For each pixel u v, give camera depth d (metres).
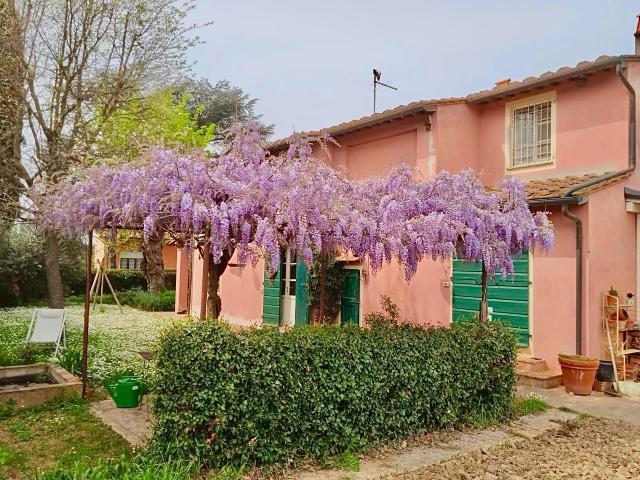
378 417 5.92
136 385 7.16
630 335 9.67
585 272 9.39
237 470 5.01
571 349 9.47
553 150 11.30
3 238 19.47
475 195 7.18
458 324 7.38
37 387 7.56
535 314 10.05
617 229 9.92
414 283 12.12
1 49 11.10
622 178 9.83
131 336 13.05
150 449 5.08
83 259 23.31
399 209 6.62
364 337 6.06
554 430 6.92
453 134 12.41
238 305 17.30
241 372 5.09
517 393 8.71
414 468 5.45
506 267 7.25
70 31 11.75
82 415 6.85
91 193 6.39
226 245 5.95
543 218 7.76
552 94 11.35
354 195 6.86
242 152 6.45
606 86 10.45
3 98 11.16
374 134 13.91
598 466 5.67
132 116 13.09
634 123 10.08
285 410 5.26
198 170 5.74
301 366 5.40
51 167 11.34
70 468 5.01
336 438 5.58
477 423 6.86
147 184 5.63
